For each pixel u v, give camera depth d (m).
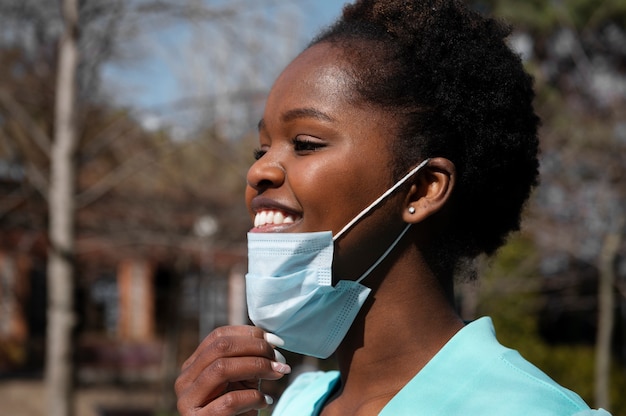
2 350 18.56
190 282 17.67
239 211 11.43
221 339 1.58
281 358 1.61
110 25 7.63
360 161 1.55
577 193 9.75
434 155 1.60
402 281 1.60
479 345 1.51
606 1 11.24
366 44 1.62
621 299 13.47
